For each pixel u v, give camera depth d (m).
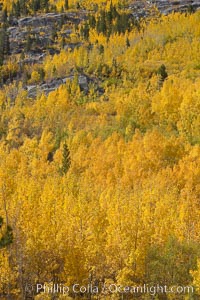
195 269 21.16
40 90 122.38
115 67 131.12
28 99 115.56
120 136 64.75
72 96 109.75
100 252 21.34
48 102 100.56
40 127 88.56
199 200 37.53
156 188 34.16
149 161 49.47
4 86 140.38
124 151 54.38
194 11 199.75
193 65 126.31
